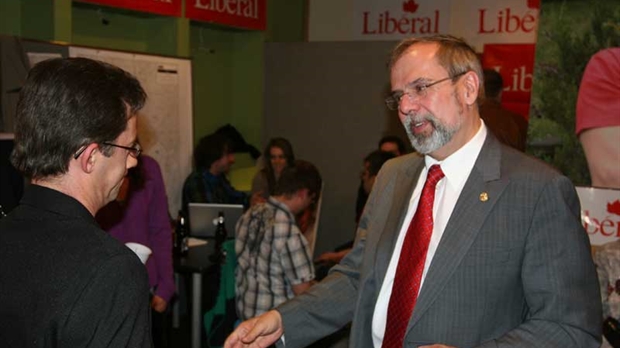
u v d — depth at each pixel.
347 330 2.55
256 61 5.70
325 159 5.39
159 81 4.05
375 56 5.11
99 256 0.90
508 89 5.21
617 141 3.57
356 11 5.85
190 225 3.84
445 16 5.45
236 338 1.45
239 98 5.85
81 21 4.16
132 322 0.90
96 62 1.02
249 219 2.71
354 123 5.24
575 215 1.22
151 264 2.67
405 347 1.28
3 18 3.63
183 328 4.25
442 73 1.26
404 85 1.29
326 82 5.32
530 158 1.31
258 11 5.48
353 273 1.58
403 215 1.43
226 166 4.32
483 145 1.32
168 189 4.19
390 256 1.41
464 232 1.24
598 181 3.64
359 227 1.64
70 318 0.86
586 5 3.68
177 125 4.24
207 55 5.47
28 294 0.88
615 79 3.57
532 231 1.20
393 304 1.33
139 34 4.64
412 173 1.49
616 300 2.05
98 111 0.96
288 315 1.49
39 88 0.95
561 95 3.80
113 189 1.04
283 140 4.55
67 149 0.95
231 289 3.31
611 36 3.62
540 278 1.18
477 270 1.22
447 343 1.23
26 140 0.96
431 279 1.25
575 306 1.16
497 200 1.24
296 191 2.61
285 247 2.55
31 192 0.97
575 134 3.77
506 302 1.22
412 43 1.32
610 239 2.76
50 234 0.92
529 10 5.11
